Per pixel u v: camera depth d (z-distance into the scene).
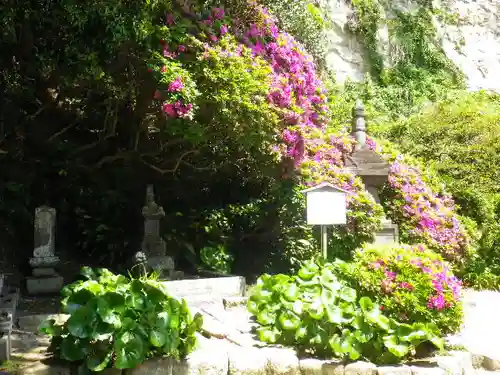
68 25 5.39
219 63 5.41
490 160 9.43
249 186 7.29
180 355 3.66
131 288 3.61
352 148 7.44
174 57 5.50
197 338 3.85
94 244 6.85
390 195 7.82
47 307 5.12
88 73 5.65
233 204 7.23
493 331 5.09
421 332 3.88
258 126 5.54
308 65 7.05
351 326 3.92
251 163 6.50
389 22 13.91
